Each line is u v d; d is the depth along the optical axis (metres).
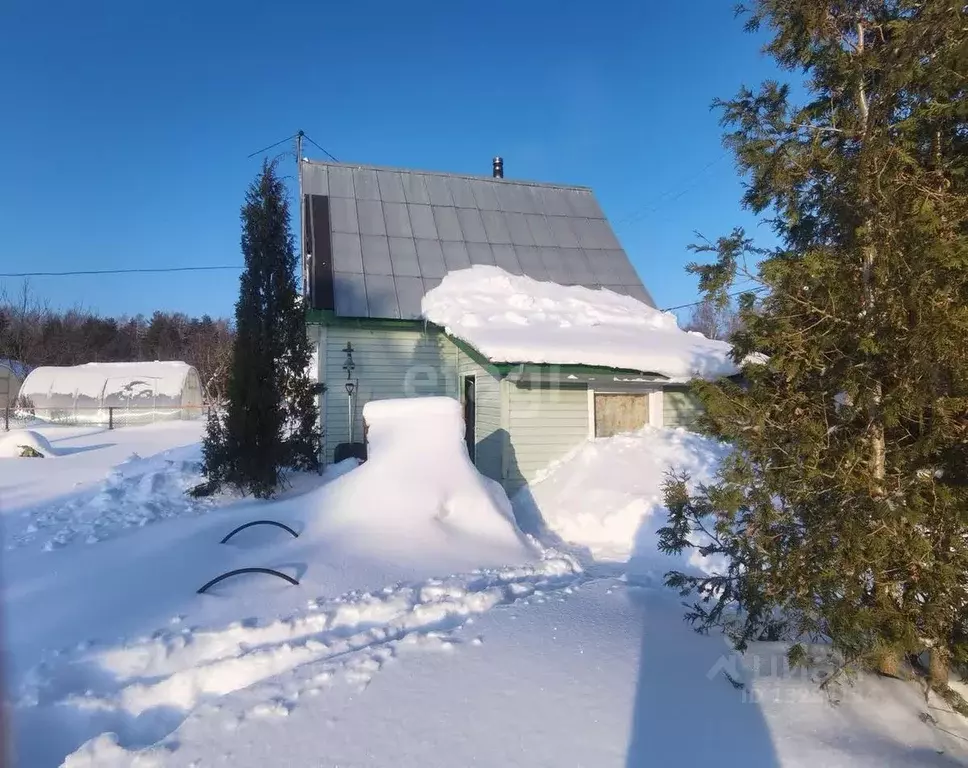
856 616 3.05
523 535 7.50
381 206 14.78
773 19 3.84
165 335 64.81
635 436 10.29
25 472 14.19
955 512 2.99
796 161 3.68
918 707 3.18
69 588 5.57
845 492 3.27
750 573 3.62
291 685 3.56
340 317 12.09
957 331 2.93
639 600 4.85
